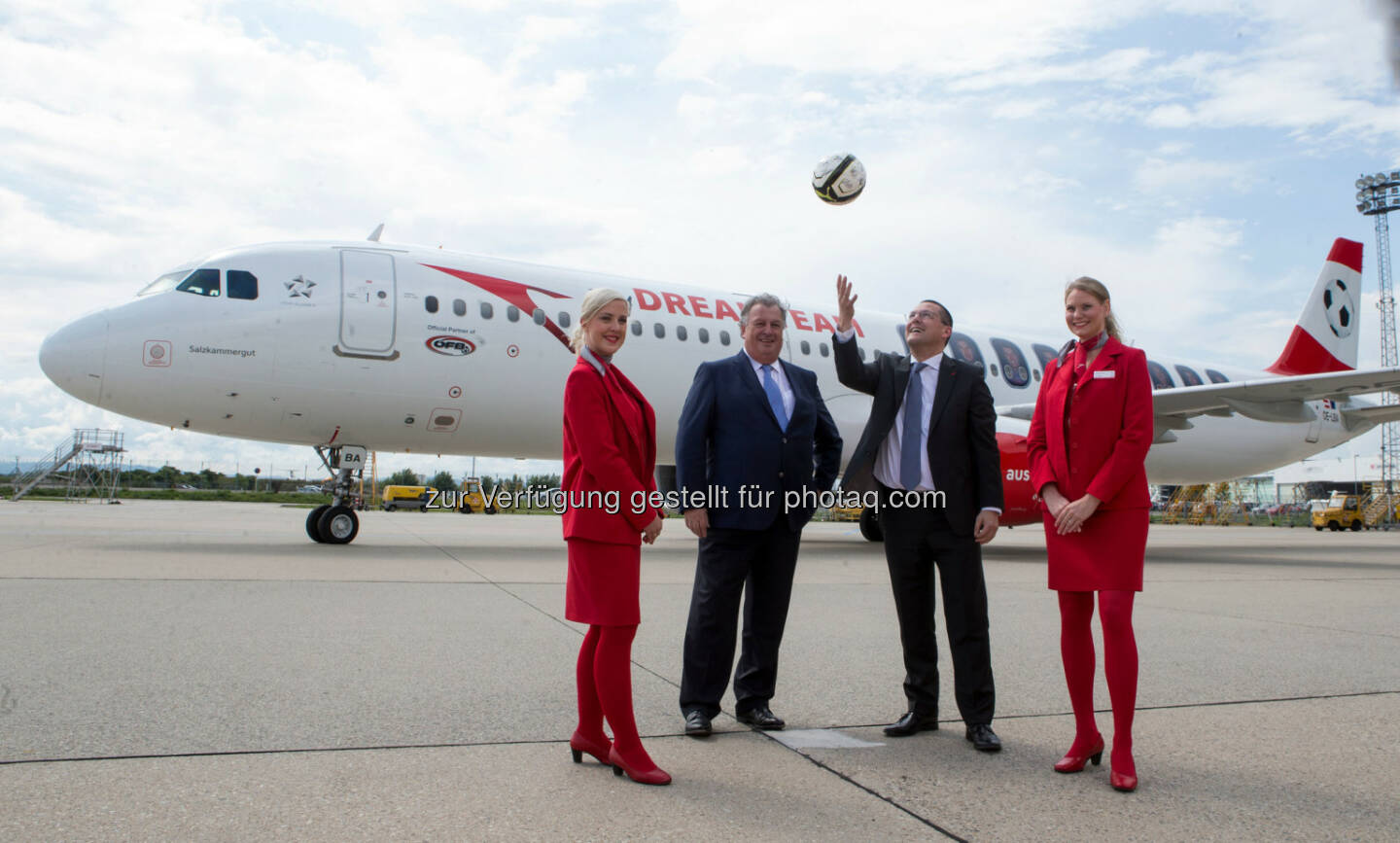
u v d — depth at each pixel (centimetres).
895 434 369
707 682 344
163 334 974
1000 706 391
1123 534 303
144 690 362
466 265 1130
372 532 1638
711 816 250
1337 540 2305
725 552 351
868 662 475
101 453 4144
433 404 1092
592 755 305
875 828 244
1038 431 341
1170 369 1702
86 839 215
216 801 246
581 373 298
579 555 292
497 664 436
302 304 1021
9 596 598
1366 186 3956
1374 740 340
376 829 229
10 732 302
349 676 401
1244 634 586
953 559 341
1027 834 242
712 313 1275
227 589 665
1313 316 1972
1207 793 279
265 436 1074
